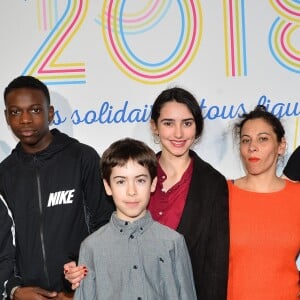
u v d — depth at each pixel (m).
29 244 1.78
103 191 1.88
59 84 2.33
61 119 2.33
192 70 2.29
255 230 1.70
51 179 1.82
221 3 2.27
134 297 1.54
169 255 1.58
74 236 1.82
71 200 1.81
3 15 2.33
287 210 1.72
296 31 2.25
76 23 2.31
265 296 1.65
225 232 1.70
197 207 1.75
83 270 1.60
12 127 1.82
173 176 1.84
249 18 2.26
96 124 2.33
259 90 2.27
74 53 2.32
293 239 1.68
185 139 1.80
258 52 2.27
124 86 2.31
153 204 1.81
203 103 2.29
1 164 1.89
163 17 2.28
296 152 1.97
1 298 1.79
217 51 2.28
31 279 1.78
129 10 2.29
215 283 1.68
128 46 2.30
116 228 1.62
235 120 2.23
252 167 1.76
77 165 1.84
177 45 2.29
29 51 2.33
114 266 1.58
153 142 2.30
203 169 1.80
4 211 1.81
